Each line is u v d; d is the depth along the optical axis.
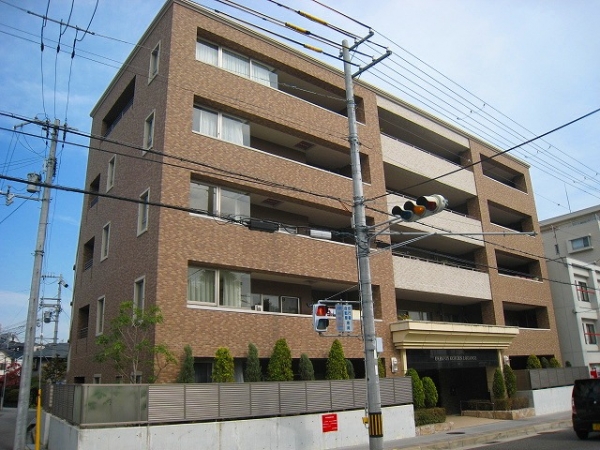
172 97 18.39
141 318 15.06
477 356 26.28
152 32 20.62
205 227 17.95
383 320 22.50
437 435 19.11
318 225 23.94
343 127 23.61
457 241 28.89
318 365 21.09
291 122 21.62
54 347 46.56
